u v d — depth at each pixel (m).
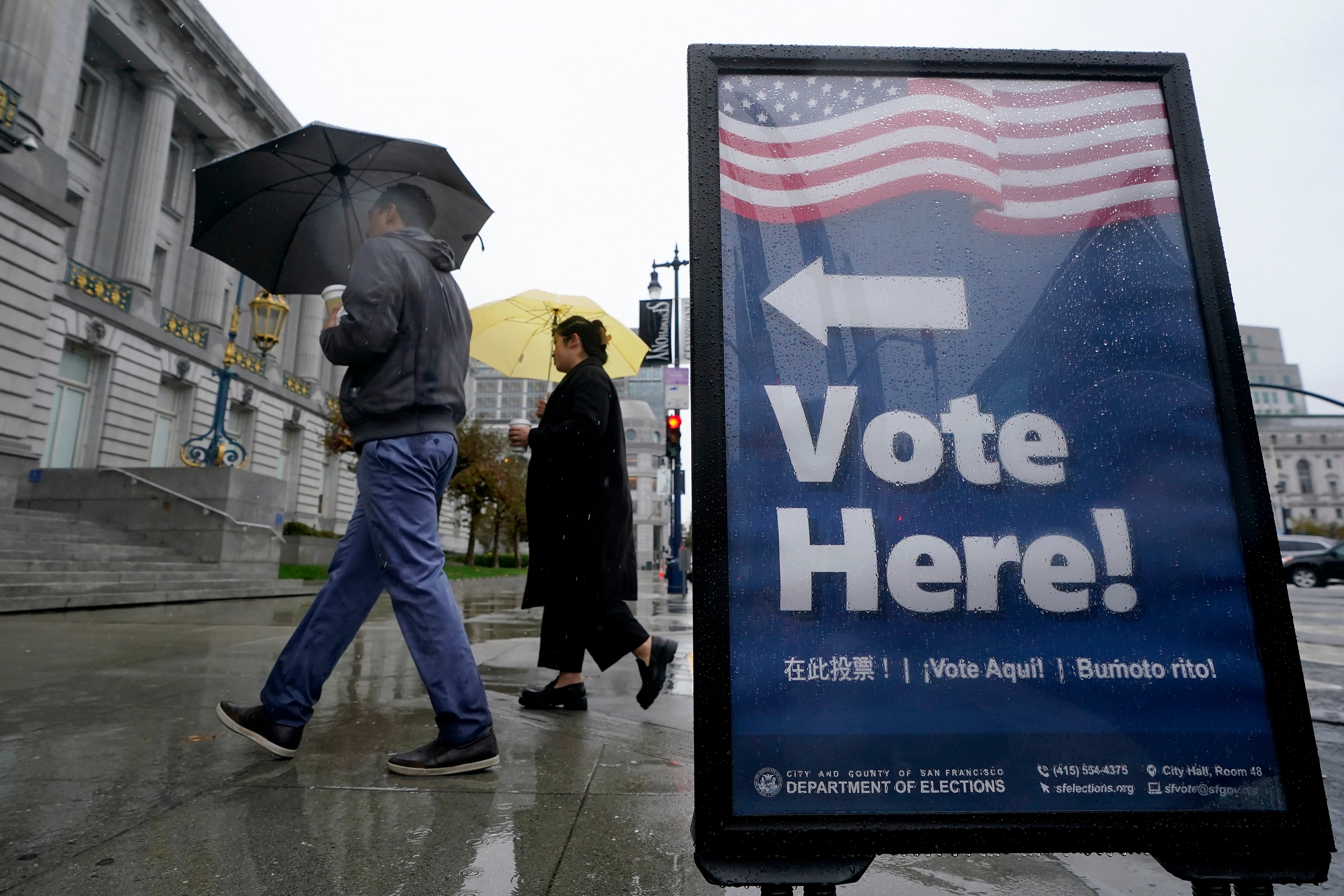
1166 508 1.38
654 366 16.42
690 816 1.83
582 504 3.08
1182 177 1.49
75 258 23.06
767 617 1.31
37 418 19.03
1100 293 1.45
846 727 1.28
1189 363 1.43
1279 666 1.31
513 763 2.29
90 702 3.03
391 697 3.23
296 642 2.26
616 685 3.85
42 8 17.19
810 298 1.42
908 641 1.31
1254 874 1.23
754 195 1.45
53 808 1.79
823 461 1.36
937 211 1.47
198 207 2.93
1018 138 1.51
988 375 1.41
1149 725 1.30
